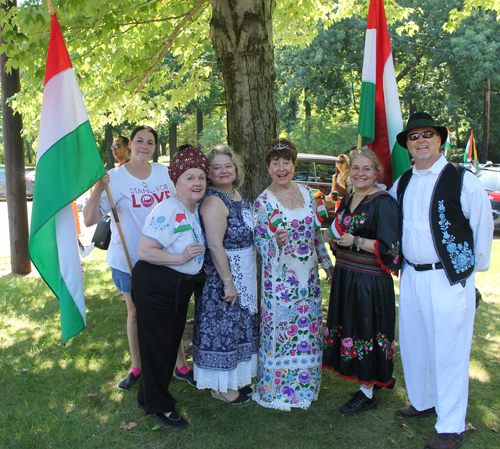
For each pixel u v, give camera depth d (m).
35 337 3.98
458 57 17.81
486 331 4.00
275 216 2.73
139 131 3.08
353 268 2.74
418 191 2.56
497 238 8.62
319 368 2.95
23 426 2.66
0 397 2.99
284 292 2.78
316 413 2.81
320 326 2.92
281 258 2.76
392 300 2.70
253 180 3.63
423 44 18.81
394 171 3.26
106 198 3.03
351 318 2.73
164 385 2.63
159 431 2.62
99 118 6.22
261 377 2.91
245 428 2.65
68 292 2.80
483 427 2.64
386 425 2.68
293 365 2.86
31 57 4.01
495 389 3.05
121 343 3.86
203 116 25.22
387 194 2.67
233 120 3.63
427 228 2.48
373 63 3.19
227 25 3.41
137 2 4.52
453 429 2.43
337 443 2.52
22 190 6.04
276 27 6.49
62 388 3.10
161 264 2.49
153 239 2.46
